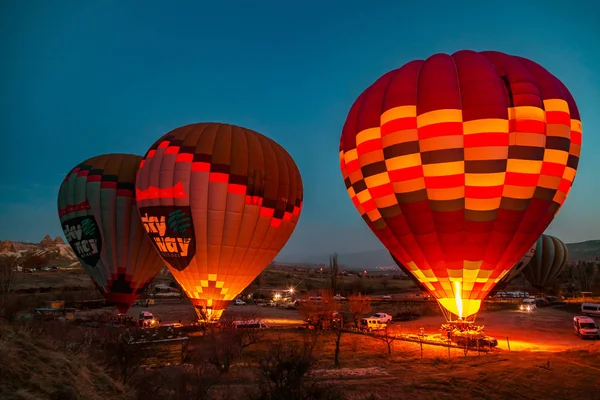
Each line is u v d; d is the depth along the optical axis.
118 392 9.77
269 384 13.33
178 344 25.69
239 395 15.62
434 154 22.23
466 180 22.08
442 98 22.39
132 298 35.31
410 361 23.38
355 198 26.83
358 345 28.17
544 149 22.16
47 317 34.41
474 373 19.70
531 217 22.62
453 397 16.55
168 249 29.77
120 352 16.44
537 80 23.36
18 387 7.62
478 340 25.38
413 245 24.38
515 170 21.88
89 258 34.75
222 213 29.03
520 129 21.89
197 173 29.11
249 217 29.75
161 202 29.58
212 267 29.61
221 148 29.94
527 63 24.14
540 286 65.19
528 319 42.03
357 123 25.72
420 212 23.16
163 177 29.64
